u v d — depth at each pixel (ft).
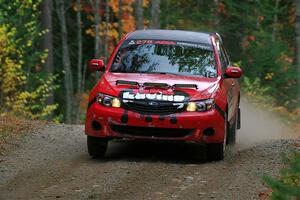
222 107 63.62
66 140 76.02
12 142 72.49
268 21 209.87
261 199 48.60
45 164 62.08
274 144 73.15
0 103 116.06
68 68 179.73
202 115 62.18
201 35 72.49
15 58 133.28
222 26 186.29
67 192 51.06
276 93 172.35
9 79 115.14
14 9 148.66
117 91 63.26
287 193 39.52
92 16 231.91
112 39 225.35
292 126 121.60
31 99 125.08
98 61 68.90
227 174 57.77
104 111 62.85
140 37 71.36
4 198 49.37
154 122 62.03
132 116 62.23
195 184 53.78
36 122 87.97
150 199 48.78
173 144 75.31
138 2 173.99
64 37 179.63
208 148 63.98
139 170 59.16
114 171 58.59
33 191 51.52
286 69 173.68
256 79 150.61
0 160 63.26
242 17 188.75
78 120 178.91
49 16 173.88
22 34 142.61
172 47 69.87
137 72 67.15
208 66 67.92
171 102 62.23
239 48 187.01
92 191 51.29
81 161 63.77
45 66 173.17
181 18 197.06
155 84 63.36
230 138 79.66
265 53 174.50
